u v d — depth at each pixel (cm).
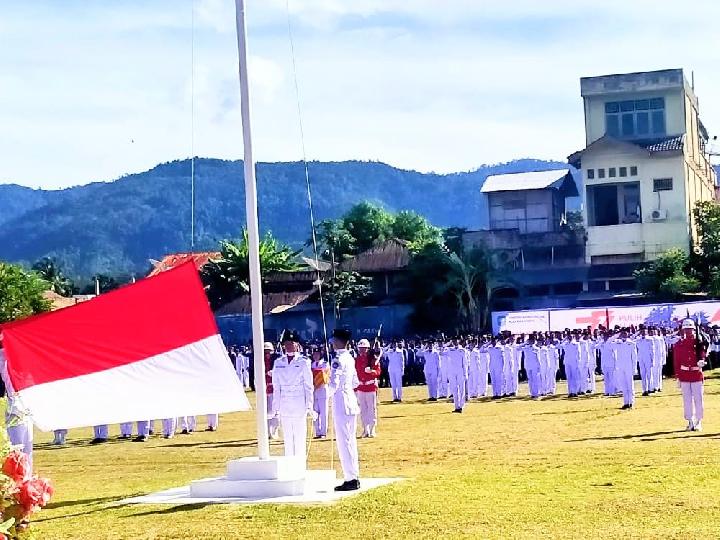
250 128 1692
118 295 1454
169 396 1466
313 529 1352
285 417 2164
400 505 1476
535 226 7512
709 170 8725
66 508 1652
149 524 1442
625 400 3219
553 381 4175
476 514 1397
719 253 6462
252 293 1688
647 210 6962
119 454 2619
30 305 7762
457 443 2364
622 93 7094
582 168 7094
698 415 2420
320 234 10150
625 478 1669
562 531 1277
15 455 1012
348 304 7494
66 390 1419
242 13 1692
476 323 6944
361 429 2950
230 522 1426
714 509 1381
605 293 6975
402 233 10194
